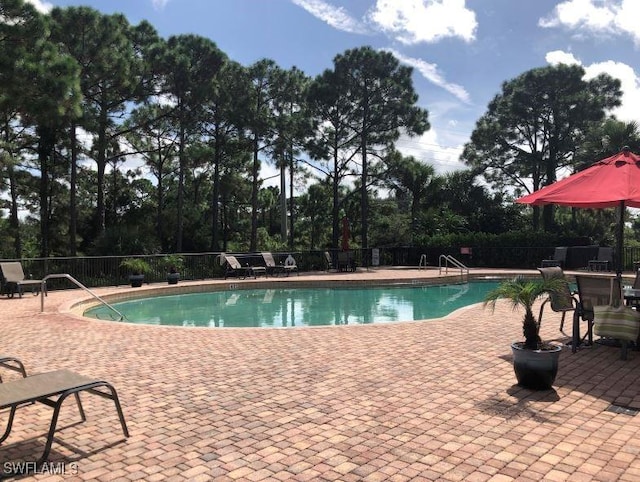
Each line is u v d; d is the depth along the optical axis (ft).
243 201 100.07
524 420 11.93
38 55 42.52
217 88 72.54
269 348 20.01
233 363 17.67
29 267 43.21
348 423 11.82
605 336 17.63
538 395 13.84
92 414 12.58
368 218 102.89
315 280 50.39
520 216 105.19
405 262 78.64
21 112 47.03
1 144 52.26
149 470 9.46
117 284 46.62
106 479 9.10
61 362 17.99
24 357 18.76
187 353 19.25
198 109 73.05
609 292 18.37
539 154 100.73
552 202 19.38
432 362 17.57
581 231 94.07
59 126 63.16
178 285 46.14
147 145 85.92
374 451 10.25
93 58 60.44
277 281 50.06
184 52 69.67
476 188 106.83
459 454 10.06
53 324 25.84
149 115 78.79
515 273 57.98
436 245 78.48
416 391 14.26
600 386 14.69
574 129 96.73
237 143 78.69
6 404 9.14
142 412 12.69
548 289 15.17
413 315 35.70
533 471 9.30
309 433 11.23
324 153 78.74
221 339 21.84
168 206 90.02
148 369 16.94
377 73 74.64
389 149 79.92
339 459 9.89
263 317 34.91
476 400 13.43
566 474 9.18
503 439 10.80
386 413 12.48
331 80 75.25
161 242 82.48
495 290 15.65
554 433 11.12
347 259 65.57
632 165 18.86
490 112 105.19
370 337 22.03
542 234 71.51
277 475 9.23
